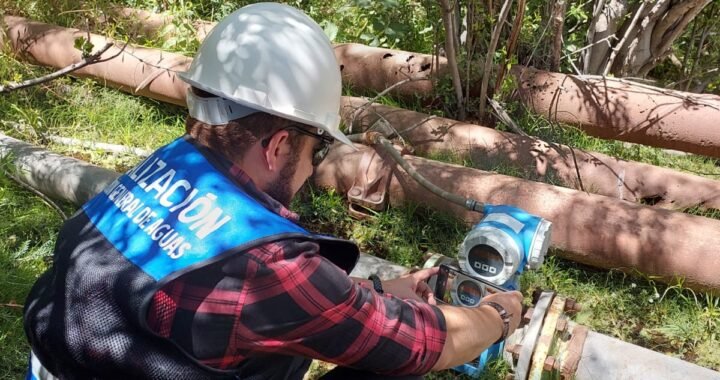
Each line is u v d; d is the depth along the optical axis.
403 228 3.59
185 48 5.10
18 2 5.46
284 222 1.48
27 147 3.76
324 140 1.62
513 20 4.38
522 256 2.35
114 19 5.44
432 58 4.57
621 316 3.17
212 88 1.53
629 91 4.26
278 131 1.52
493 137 4.11
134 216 1.50
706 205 3.73
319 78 1.57
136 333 1.43
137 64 4.52
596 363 2.48
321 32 1.65
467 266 2.40
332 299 1.44
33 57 4.95
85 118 4.49
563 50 4.98
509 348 2.34
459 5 4.50
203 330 1.39
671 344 3.01
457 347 1.69
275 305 1.40
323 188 3.80
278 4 1.65
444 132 4.16
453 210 3.49
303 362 1.75
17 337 2.65
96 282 1.45
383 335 1.52
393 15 5.45
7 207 3.44
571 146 4.15
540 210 3.31
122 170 4.02
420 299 2.01
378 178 3.61
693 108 4.08
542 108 4.43
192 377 1.42
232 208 1.45
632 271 3.19
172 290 1.39
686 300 3.15
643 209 3.21
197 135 1.56
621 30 5.22
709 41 6.04
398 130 4.25
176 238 1.43
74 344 1.46
